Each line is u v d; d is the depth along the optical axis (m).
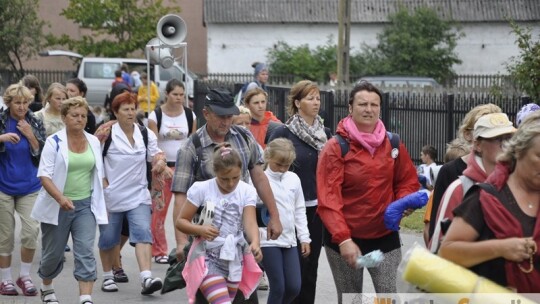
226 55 87.56
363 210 13.17
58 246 16.39
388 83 63.03
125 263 21.42
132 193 17.94
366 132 13.22
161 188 18.66
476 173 10.74
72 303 17.69
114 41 81.00
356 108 13.16
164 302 17.70
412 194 12.69
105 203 17.62
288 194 14.43
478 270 8.92
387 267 13.41
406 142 35.72
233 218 12.79
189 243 13.52
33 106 22.42
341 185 13.20
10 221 18.09
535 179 8.66
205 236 12.53
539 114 8.75
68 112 16.12
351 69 79.75
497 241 8.65
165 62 35.22
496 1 84.25
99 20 79.25
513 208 8.78
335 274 13.94
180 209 13.45
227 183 12.60
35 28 79.56
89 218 16.34
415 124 35.25
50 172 16.03
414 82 63.47
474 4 84.31
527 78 28.48
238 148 13.64
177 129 21.50
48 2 89.06
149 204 18.19
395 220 12.70
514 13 83.56
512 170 8.91
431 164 27.94
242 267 12.93
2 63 82.00
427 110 34.59
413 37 80.56
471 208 8.90
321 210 13.12
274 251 14.18
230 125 13.77
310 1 87.00
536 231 8.70
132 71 68.31
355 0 84.56
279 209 14.27
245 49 87.38
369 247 13.40
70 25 89.19
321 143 15.48
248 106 19.38
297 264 14.37
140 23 79.56
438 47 81.19
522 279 8.82
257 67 31.58
